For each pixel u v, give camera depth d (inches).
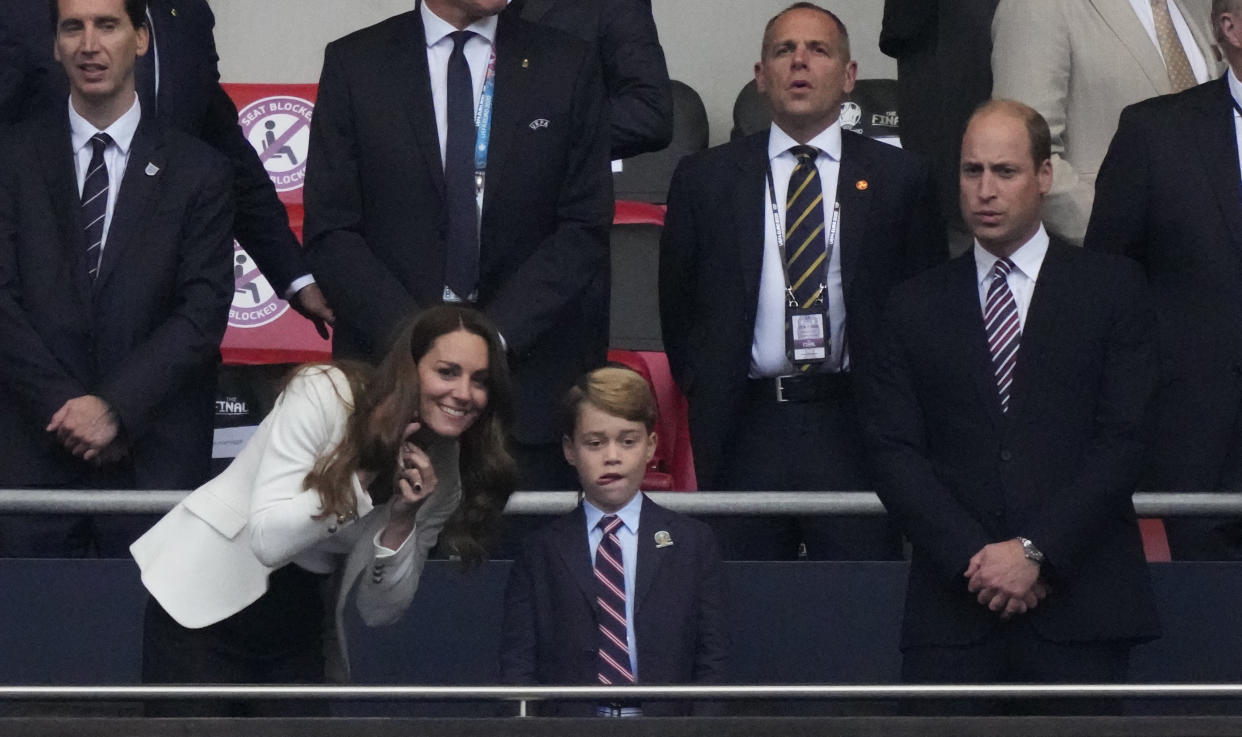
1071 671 679.1
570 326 773.9
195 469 766.5
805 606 757.3
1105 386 699.4
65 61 767.7
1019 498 687.1
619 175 1199.6
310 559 612.7
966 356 701.9
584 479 695.1
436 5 770.8
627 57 855.7
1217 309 766.5
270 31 1392.7
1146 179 778.2
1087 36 852.6
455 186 759.7
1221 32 776.9
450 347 597.0
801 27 810.8
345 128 768.3
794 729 596.1
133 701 631.8
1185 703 751.1
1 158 771.4
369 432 587.2
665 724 593.9
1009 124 710.5
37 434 749.9
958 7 944.9
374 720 594.6
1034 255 715.4
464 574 720.3
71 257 759.7
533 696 578.2
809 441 789.9
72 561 744.3
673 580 686.5
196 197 772.6
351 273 748.6
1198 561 773.3
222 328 770.8
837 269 799.7
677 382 834.8
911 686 584.4
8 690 574.6
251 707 628.7
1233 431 764.6
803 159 812.0
